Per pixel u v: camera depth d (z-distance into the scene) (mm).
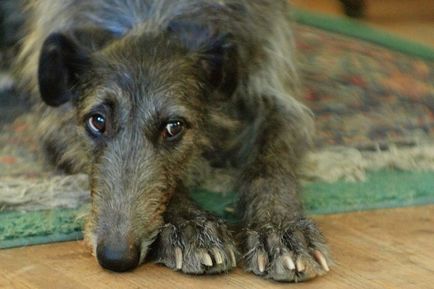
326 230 4414
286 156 4910
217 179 4957
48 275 3832
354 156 5406
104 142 4109
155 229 3914
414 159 5430
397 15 9594
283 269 3771
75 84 4402
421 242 4305
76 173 4977
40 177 4945
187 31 4660
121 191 3916
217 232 3947
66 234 4254
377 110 6254
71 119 4871
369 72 7012
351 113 6164
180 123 4188
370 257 4098
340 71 6969
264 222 4148
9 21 5961
